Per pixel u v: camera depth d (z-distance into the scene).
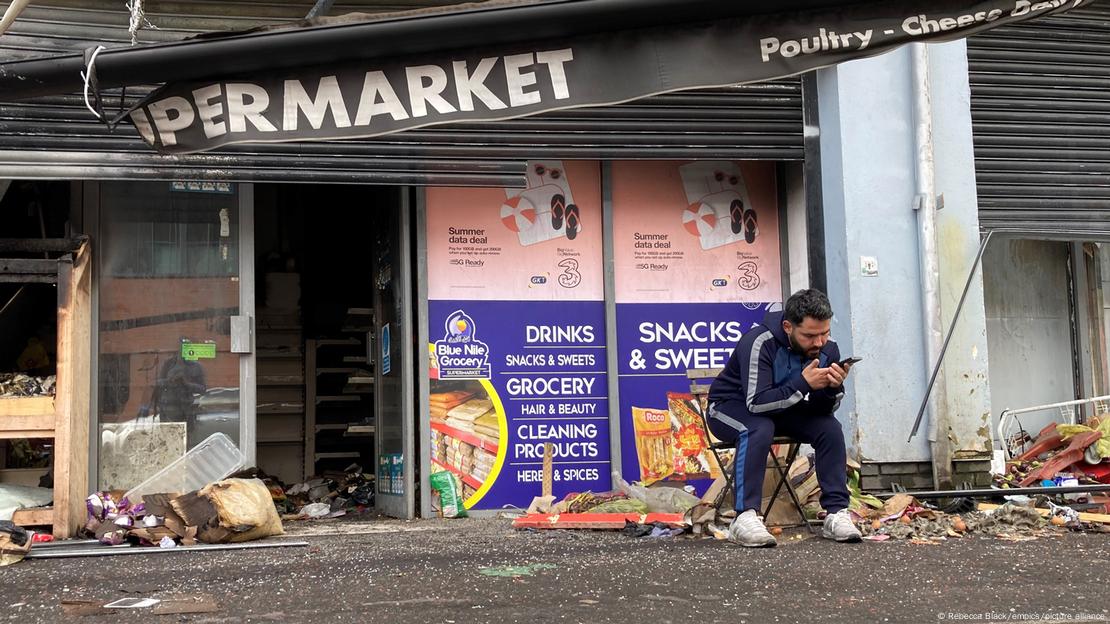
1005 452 8.77
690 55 5.87
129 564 5.39
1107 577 4.68
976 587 4.45
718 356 8.11
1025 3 5.87
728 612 3.95
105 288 7.39
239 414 7.53
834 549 5.45
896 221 7.70
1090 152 8.43
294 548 5.95
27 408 6.47
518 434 7.74
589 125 7.66
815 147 7.71
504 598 4.22
